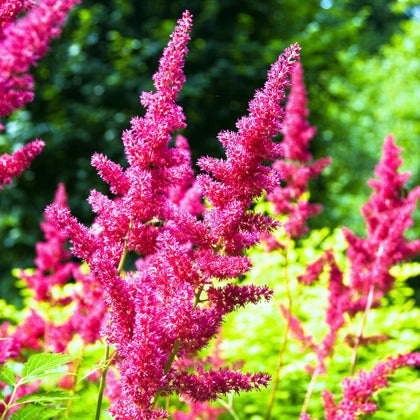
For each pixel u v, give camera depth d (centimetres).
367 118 478
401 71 479
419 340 160
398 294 194
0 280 279
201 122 274
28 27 92
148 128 76
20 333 120
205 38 287
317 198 336
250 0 294
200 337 71
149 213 74
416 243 119
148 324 69
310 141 333
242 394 141
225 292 72
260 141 72
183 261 71
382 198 124
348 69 367
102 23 282
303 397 151
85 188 271
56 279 132
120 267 75
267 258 178
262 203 173
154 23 285
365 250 121
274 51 292
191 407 113
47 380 113
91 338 112
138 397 69
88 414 120
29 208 275
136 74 278
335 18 349
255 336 159
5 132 277
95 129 274
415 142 446
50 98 276
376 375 86
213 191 73
